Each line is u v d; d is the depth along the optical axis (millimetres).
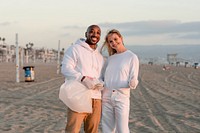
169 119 10008
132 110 11523
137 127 8805
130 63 5105
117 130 5141
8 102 12703
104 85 5180
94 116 5121
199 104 13281
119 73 5102
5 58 126750
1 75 28969
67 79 5031
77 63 5012
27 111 10844
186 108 12188
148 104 13078
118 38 5215
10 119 9484
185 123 9430
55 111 10977
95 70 5086
